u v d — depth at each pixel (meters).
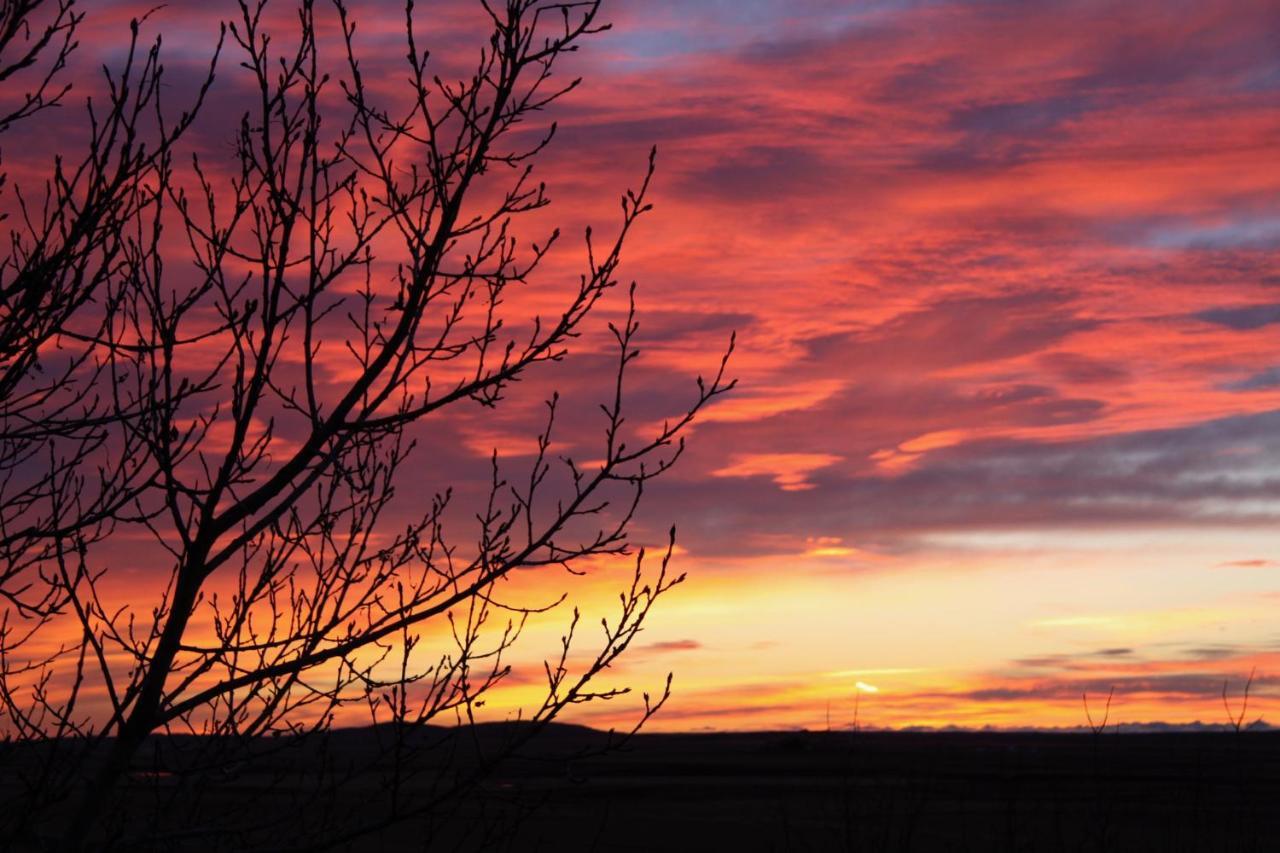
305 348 4.27
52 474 4.28
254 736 4.27
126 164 4.10
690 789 33.97
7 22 4.02
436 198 4.32
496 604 4.44
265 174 4.16
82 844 3.88
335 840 4.03
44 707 4.40
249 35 4.24
